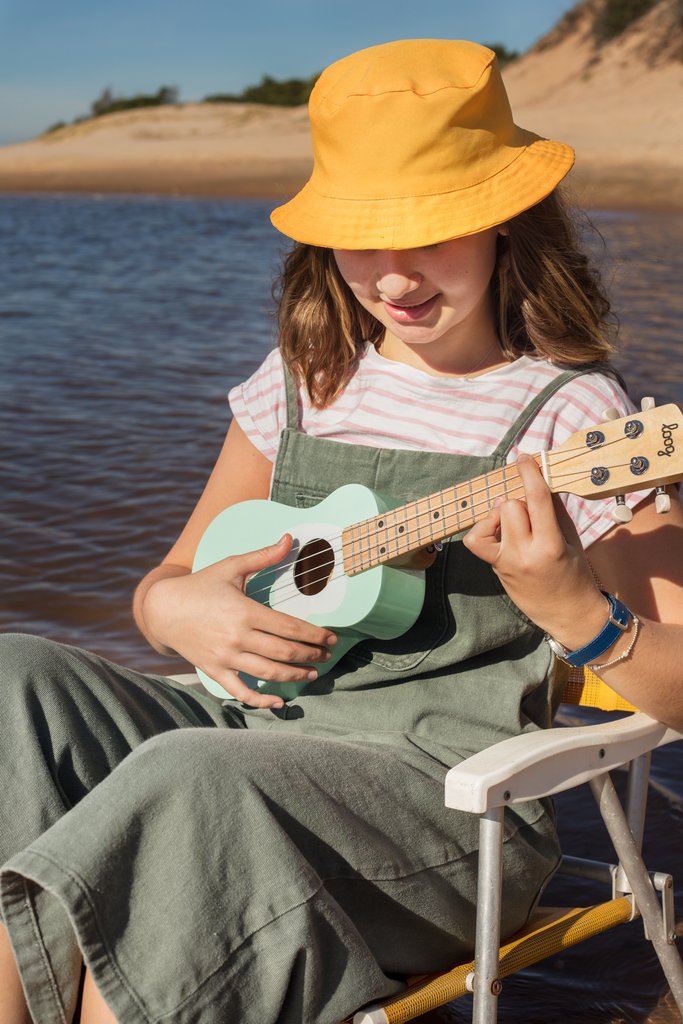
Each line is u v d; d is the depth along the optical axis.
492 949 1.75
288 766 1.72
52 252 17.06
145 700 2.05
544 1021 2.28
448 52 2.04
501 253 2.13
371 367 2.24
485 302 2.15
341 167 2.04
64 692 1.88
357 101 2.00
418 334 2.06
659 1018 2.29
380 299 2.06
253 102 62.66
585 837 2.97
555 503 2.00
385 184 2.00
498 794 1.69
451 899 1.88
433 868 1.85
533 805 2.06
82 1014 1.65
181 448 6.30
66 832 1.59
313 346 2.28
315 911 1.65
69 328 10.27
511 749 1.75
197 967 1.59
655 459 1.73
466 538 1.81
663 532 1.95
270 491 2.30
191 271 14.66
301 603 2.11
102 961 1.57
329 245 2.01
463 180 1.99
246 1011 1.62
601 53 43.84
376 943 1.81
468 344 2.16
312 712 2.11
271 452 2.36
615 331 2.26
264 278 13.92
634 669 1.84
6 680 1.84
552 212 2.14
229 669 2.07
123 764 1.65
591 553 1.98
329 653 2.06
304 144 47.94
